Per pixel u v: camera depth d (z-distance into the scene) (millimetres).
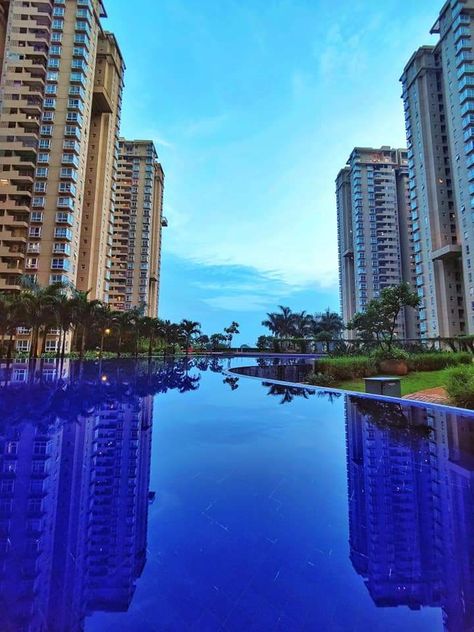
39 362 31359
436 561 2695
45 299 32469
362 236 91250
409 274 90500
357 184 93438
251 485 4320
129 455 5551
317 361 18797
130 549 2877
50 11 47781
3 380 16203
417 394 12477
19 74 46344
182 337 66000
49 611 2191
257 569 2605
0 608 2240
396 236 91625
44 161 50000
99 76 60531
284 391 13945
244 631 2031
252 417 8609
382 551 2801
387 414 8891
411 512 3545
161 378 19125
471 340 34156
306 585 2439
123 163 95000
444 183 60469
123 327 44656
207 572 2582
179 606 2234
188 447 6008
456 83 55094
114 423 7832
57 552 2852
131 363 33281
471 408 9320
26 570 2609
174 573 2578
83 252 57438
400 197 94438
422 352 23859
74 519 3443
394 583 2408
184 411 9352
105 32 62250
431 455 5461
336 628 2061
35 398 11125
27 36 46500
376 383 12539
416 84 65062
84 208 58281
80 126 52125
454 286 58062
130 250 92250
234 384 16531
